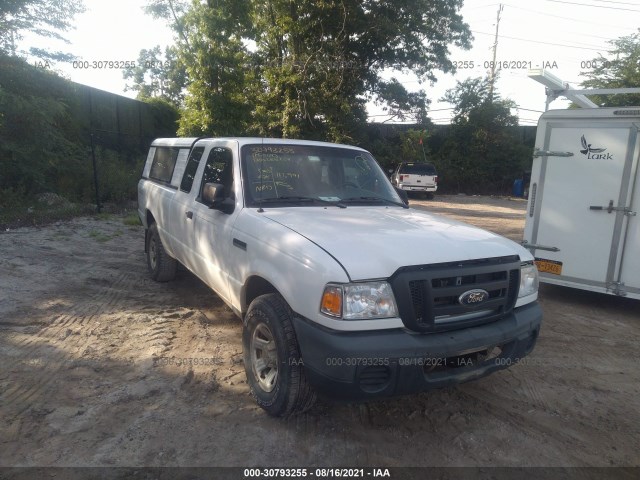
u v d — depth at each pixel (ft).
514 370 14.74
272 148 14.92
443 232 11.73
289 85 70.59
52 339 15.26
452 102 101.04
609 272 20.65
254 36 50.98
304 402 10.80
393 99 89.10
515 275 11.12
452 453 10.52
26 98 37.73
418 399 12.66
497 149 95.86
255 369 11.81
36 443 10.17
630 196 19.93
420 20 80.59
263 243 11.59
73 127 46.19
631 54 75.25
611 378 14.47
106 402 11.81
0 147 35.55
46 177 40.96
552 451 10.75
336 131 76.54
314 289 9.76
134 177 47.24
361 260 9.82
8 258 23.94
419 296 9.83
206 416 11.41
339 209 13.70
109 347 14.88
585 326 18.99
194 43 47.85
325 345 9.43
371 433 11.09
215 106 47.37
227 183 14.53
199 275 16.31
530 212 22.65
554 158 21.67
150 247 22.15
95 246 27.94
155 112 65.00
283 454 10.19
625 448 10.97
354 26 74.79
